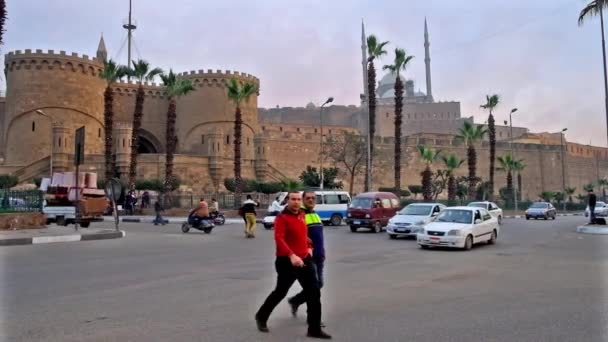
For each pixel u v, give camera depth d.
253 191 47.03
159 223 29.20
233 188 47.81
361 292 8.43
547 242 18.64
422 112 111.44
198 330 5.93
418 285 9.13
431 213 20.23
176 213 37.97
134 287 8.75
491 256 14.01
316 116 102.56
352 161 61.06
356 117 99.81
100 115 58.44
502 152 81.94
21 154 53.34
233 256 13.55
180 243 17.41
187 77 61.81
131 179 40.06
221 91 61.22
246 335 5.74
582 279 9.83
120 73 40.47
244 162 55.25
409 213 20.56
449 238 15.55
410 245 17.28
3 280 9.36
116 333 5.78
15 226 21.03
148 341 5.48
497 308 7.18
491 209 32.50
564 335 5.79
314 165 70.12
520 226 29.72
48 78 54.19
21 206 22.05
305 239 5.92
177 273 10.42
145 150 67.00
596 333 5.88
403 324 6.27
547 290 8.60
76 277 9.77
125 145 48.44
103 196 26.42
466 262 12.60
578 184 89.50
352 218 23.59
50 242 17.09
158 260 12.59
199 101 61.28
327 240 19.19
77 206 20.33
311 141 70.62
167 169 40.78
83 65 56.22
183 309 7.04
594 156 93.88
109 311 6.89
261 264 11.91
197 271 10.72
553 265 11.99
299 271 5.80
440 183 59.06
